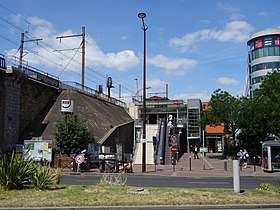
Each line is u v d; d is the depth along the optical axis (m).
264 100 39.16
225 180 22.11
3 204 10.73
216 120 44.97
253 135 39.97
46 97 45.75
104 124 44.78
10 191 13.16
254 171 30.80
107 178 20.17
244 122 39.94
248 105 40.41
